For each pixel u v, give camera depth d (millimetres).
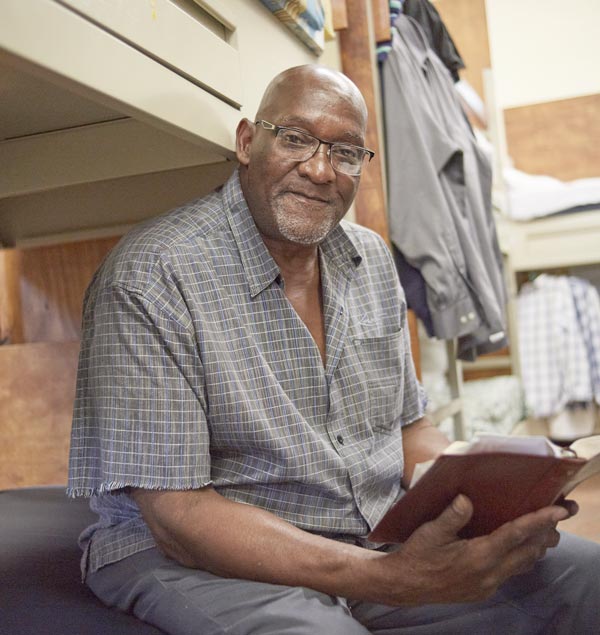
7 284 1692
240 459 1021
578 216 3496
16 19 679
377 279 1283
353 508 1086
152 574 944
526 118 3580
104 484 932
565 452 782
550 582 1098
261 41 1312
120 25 855
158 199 1438
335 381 1115
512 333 3600
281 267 1127
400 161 1955
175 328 952
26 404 1642
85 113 1171
